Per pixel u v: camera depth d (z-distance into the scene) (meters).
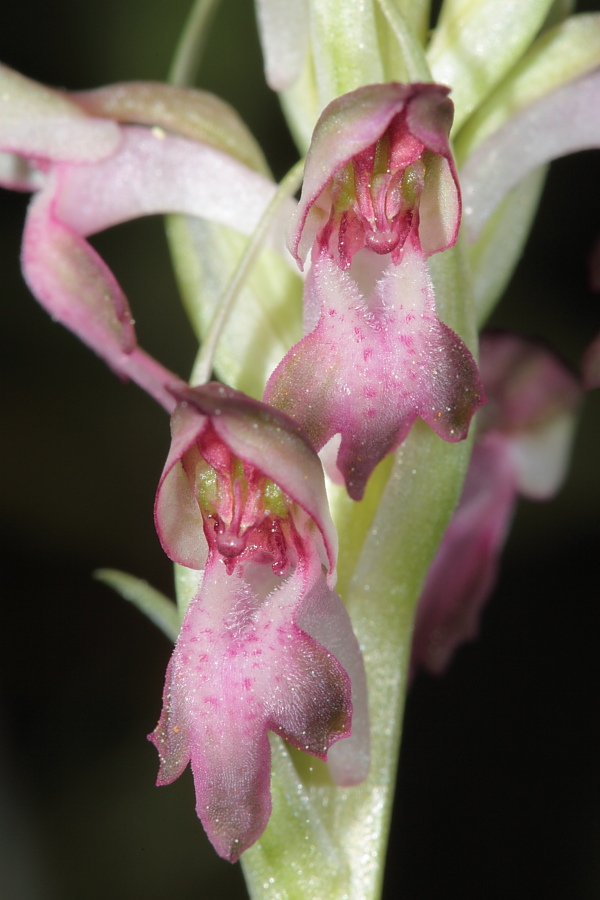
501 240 0.10
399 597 0.09
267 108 0.17
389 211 0.09
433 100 0.08
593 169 0.18
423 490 0.09
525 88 0.10
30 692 0.17
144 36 0.17
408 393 0.08
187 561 0.09
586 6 0.18
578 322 0.18
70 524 0.17
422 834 0.17
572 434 0.11
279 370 0.08
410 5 0.09
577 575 0.18
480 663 0.18
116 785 0.17
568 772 0.17
